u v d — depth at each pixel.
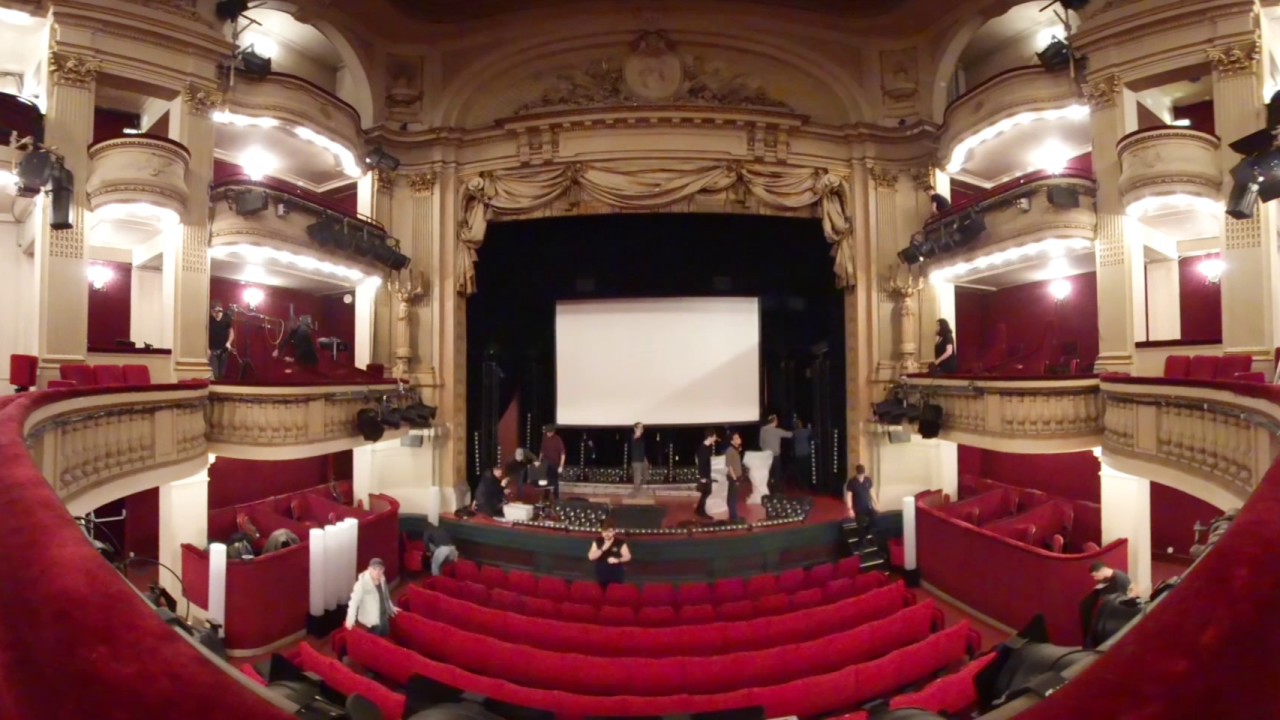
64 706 0.70
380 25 11.88
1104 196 8.65
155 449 6.90
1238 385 4.84
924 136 11.87
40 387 7.50
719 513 11.05
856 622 6.79
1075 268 10.77
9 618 0.89
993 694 3.27
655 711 4.92
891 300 12.00
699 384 13.35
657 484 12.88
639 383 13.38
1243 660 0.67
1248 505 1.11
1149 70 8.28
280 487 11.31
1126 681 0.69
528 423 13.80
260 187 9.05
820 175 11.98
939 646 5.89
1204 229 9.20
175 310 8.59
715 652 6.21
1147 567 8.27
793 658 5.72
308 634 8.13
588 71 12.43
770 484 12.42
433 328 11.94
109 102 9.56
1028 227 9.08
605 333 13.47
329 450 9.23
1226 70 7.75
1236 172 6.03
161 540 8.29
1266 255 7.38
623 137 11.74
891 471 11.82
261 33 11.49
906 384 11.16
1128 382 6.89
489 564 10.57
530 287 13.67
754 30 12.23
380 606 6.69
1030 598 7.71
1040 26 11.61
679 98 12.27
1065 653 3.08
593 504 11.05
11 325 9.03
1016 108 9.62
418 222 12.05
